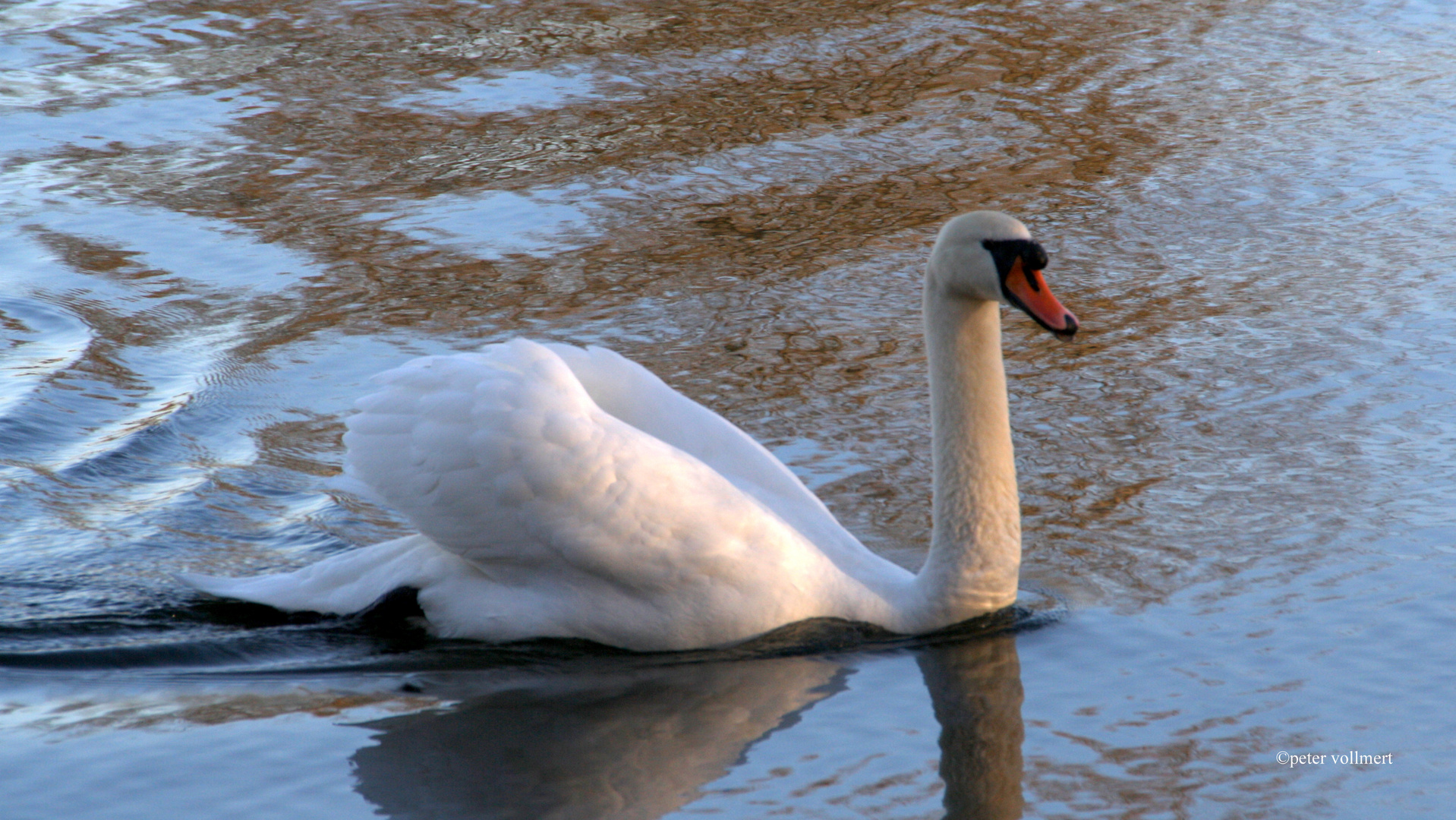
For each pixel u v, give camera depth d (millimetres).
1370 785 8375
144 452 13445
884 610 10320
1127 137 21234
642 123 21891
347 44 25594
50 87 23422
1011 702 9367
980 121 21875
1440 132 20922
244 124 22000
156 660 10000
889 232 18297
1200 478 12484
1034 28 26203
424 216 18938
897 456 13164
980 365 10188
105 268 17469
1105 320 15969
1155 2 27766
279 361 15305
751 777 8539
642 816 8133
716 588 9977
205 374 14992
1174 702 9312
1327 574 10836
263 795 8375
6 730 9094
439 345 15508
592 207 19125
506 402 9977
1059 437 13438
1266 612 10367
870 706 9367
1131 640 10102
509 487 9844
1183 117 21984
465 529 10023
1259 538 11430
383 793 8375
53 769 8656
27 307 16406
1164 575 10984
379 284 17016
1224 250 17641
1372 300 16031
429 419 10133
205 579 10812
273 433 13883
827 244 17984
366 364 15188
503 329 15875
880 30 26141
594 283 16984
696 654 10047
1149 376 14578
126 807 8258
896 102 22672
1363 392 13914
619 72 24016
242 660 10023
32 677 9758
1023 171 20109
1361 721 9031
